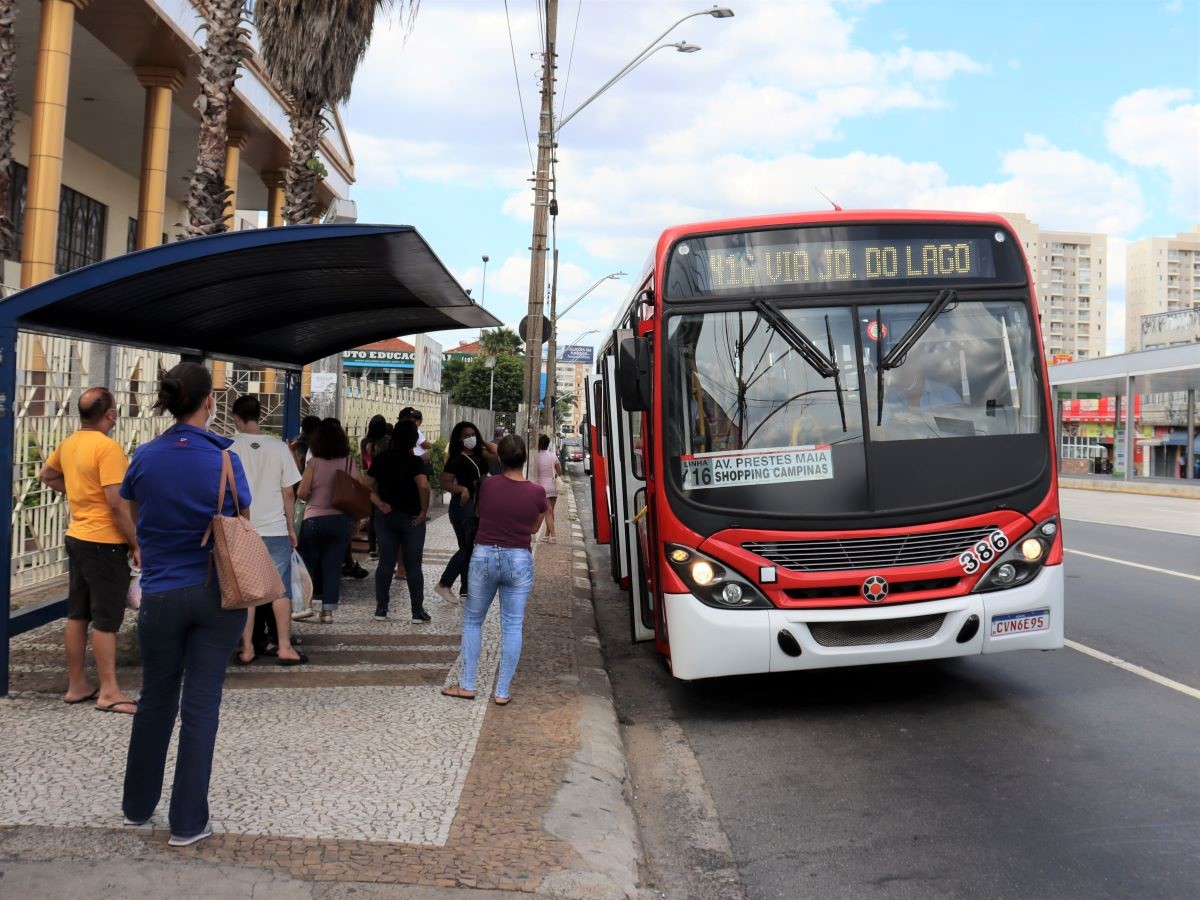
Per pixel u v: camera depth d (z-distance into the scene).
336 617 9.03
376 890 3.58
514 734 5.59
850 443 6.15
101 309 6.52
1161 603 10.37
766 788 5.17
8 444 6.01
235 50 10.23
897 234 6.52
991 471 6.19
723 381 6.30
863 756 5.59
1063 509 26.78
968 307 6.46
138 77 17.19
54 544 9.74
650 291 7.01
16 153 19.08
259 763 4.96
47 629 8.15
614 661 8.48
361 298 8.40
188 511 3.84
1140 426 69.19
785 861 4.23
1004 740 5.76
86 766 4.79
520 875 3.77
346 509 8.47
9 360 5.86
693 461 6.20
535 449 18.22
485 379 85.31
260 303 7.91
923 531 6.04
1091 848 4.21
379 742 5.38
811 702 6.82
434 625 8.73
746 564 6.02
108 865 3.67
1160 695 6.63
